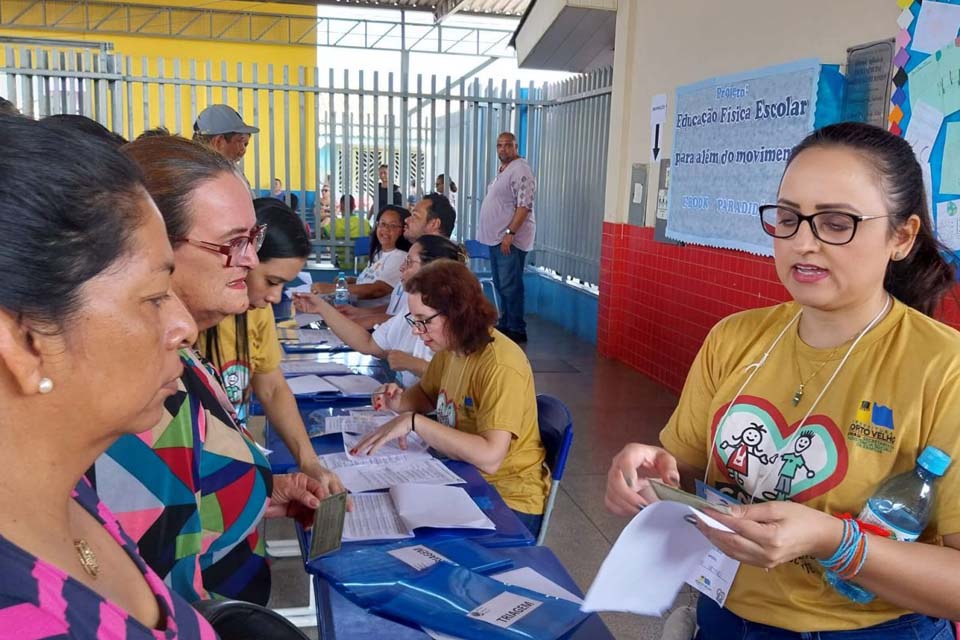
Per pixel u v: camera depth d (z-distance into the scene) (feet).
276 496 5.58
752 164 14.71
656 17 19.04
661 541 3.70
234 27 50.29
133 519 3.41
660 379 19.44
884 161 3.65
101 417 1.88
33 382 1.73
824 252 3.72
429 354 10.75
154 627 2.16
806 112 13.00
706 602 4.50
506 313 24.70
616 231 21.26
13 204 1.64
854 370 3.88
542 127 28.96
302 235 5.99
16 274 1.65
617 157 21.11
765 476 4.07
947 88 10.23
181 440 3.65
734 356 4.43
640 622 8.98
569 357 22.41
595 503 12.36
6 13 46.47
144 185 1.98
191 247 4.16
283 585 9.55
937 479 3.54
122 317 1.84
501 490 7.42
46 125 1.80
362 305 16.42
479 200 28.73
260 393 7.09
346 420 8.19
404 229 17.06
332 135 26.43
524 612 4.37
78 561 1.96
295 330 13.52
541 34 25.41
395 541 5.40
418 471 6.75
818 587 3.87
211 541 4.12
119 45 48.39
